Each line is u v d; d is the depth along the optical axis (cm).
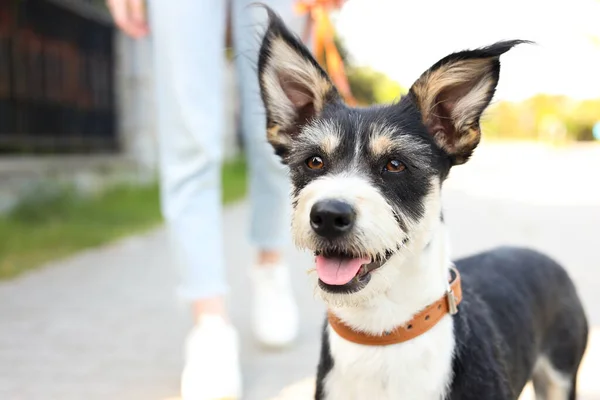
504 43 63
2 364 92
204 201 85
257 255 98
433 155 66
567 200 295
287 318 97
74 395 84
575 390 78
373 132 65
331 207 59
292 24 92
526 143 1137
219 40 86
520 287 73
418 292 62
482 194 323
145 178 290
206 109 84
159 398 83
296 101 71
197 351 82
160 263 155
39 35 228
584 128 1091
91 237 180
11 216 190
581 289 127
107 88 282
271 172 93
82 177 245
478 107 66
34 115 227
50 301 120
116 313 113
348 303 61
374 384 63
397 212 63
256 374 89
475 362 63
